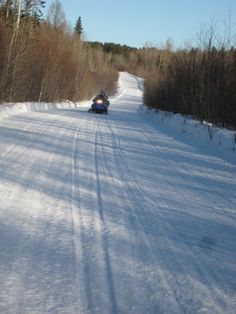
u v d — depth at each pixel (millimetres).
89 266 4246
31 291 3637
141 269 4312
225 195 7895
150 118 31062
